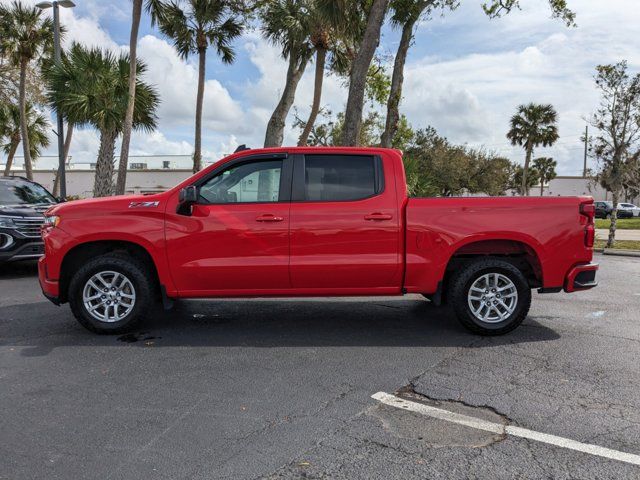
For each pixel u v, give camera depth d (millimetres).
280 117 18406
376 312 6617
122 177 16641
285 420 3508
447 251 5344
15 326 5945
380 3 13281
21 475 2830
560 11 15320
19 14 23125
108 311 5531
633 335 5594
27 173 24375
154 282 5648
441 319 6262
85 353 4945
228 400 3842
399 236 5352
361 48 13547
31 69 25359
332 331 5715
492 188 44875
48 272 5453
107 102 17422
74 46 17547
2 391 4016
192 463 2953
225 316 6383
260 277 5344
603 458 3016
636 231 26797
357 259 5332
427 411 3658
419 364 4637
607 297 7875
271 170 5477
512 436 3285
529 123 44125
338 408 3705
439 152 42438
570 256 5387
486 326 5430
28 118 28594
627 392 3992
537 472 2859
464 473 2848
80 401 3826
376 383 4180
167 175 40750
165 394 3955
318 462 2965
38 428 3395
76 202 5598
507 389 4051
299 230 5305
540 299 7699
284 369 4504
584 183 59406
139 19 16266
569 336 5551
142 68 18328
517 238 5328
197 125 21391
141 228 5340
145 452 3080
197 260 5340
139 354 4914
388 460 2986
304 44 18062
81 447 3141
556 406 3740
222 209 5355
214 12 20203
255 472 2863
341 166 5488
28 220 9320
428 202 5379
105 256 5473
